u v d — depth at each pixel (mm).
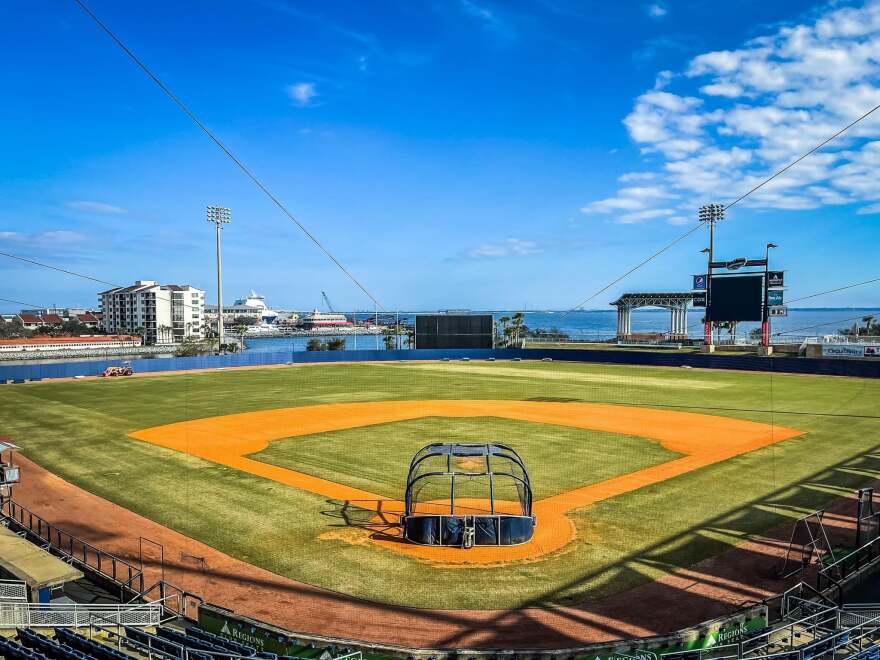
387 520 21812
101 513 22750
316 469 28547
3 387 59406
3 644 12570
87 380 65438
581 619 14859
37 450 32844
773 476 27062
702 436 35656
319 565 18094
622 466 28891
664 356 80500
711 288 80250
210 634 13930
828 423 39375
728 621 13359
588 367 79438
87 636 14219
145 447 33188
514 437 35531
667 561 18188
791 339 91375
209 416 42719
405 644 13766
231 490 25312
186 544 19766
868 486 25516
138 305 172000
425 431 37281
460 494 24703
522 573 17469
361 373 72500
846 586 16766
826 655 12727
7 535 18812
